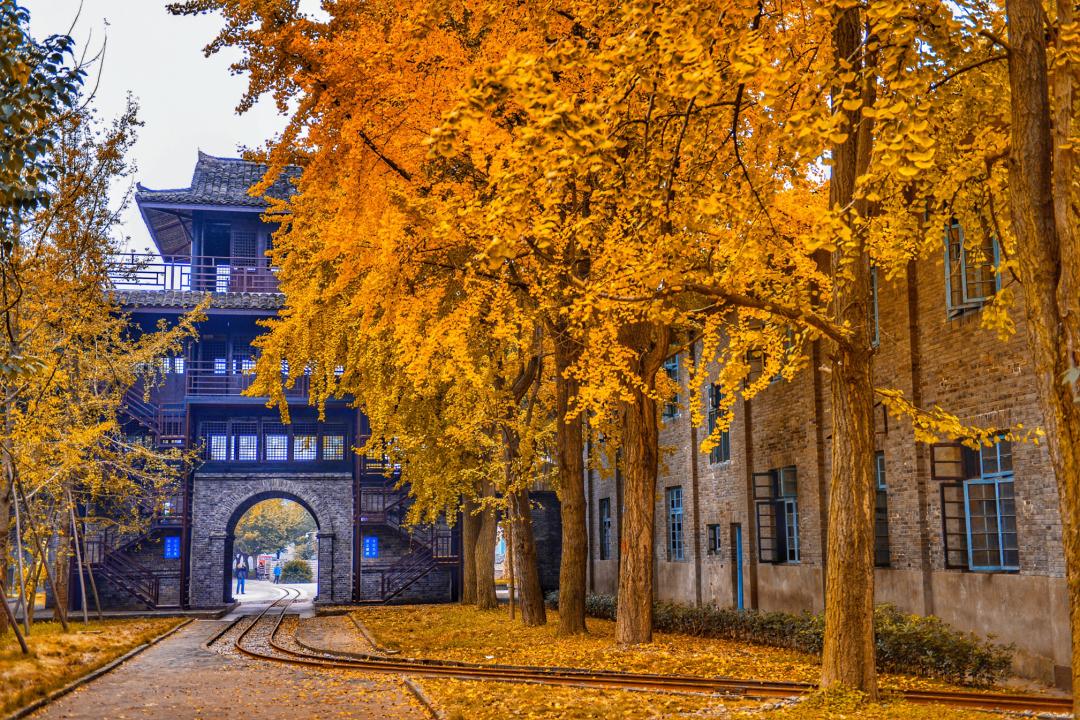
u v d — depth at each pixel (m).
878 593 18.02
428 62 12.50
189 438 39.06
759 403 23.48
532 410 25.36
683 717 10.31
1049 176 7.11
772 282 11.19
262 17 13.02
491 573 31.92
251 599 49.28
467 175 15.76
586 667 15.50
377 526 41.09
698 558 27.16
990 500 15.25
